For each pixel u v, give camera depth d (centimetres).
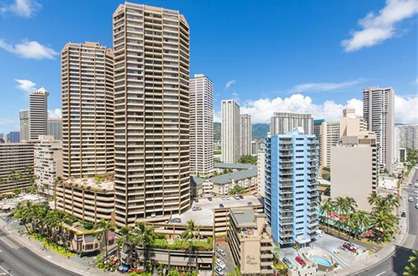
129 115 15400
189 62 17675
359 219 14712
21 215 16575
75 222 15100
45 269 11912
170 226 14025
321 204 17862
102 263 12131
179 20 16550
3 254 13500
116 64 15888
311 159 14538
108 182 18862
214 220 14300
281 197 14125
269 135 15850
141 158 15550
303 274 11150
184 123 16862
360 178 17562
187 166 16988
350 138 19125
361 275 11256
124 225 15038
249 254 10794
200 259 11788
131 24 15575
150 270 11606
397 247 13988
